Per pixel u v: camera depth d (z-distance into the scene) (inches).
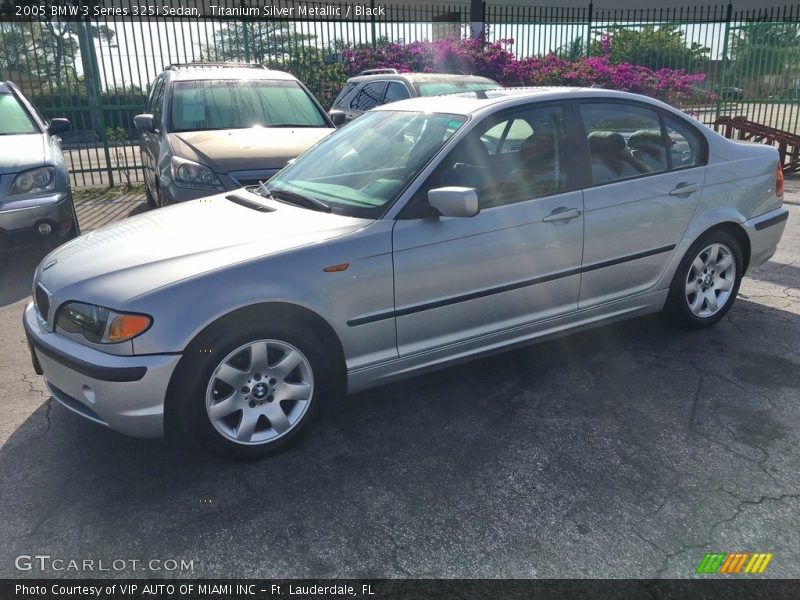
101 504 116.0
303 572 99.7
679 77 593.0
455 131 144.2
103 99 445.4
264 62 511.8
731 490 116.9
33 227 236.7
